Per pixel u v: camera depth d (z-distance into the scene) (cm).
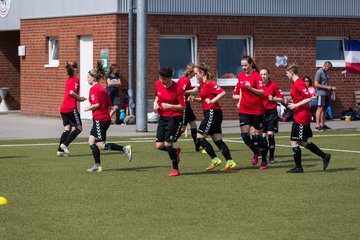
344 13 4809
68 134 2872
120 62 4300
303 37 4703
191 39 4488
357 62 4856
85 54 4519
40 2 4809
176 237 1539
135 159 2745
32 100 4919
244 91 2556
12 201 1925
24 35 4953
